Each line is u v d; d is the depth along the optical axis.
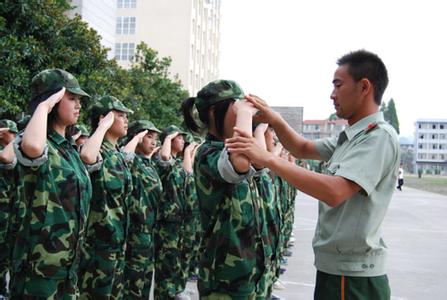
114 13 12.55
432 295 6.05
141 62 13.11
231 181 2.30
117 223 3.72
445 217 15.86
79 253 2.99
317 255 2.53
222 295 2.45
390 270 7.41
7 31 6.18
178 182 5.12
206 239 2.52
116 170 3.78
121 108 3.97
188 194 5.26
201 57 34.75
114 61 8.41
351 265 2.40
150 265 4.39
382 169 2.34
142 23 31.33
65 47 6.77
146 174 4.46
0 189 4.50
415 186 39.84
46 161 2.83
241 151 2.24
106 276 3.65
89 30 7.47
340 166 2.32
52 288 2.80
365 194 2.31
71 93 3.03
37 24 6.45
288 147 3.08
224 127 2.59
